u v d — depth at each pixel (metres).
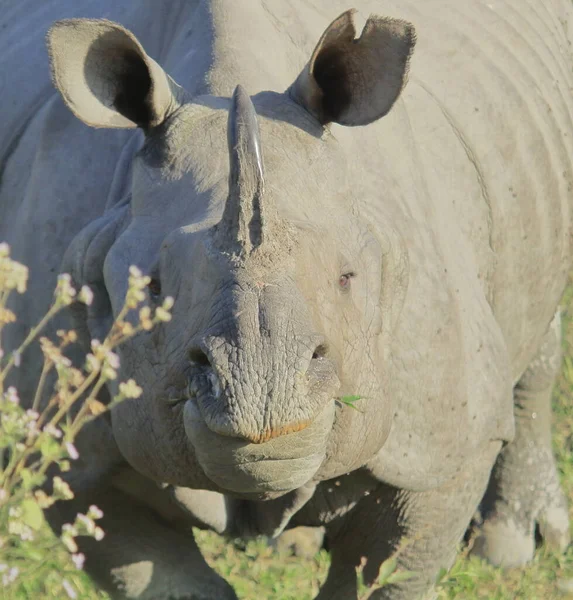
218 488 16.12
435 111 22.83
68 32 16.17
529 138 24.91
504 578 27.58
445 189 22.28
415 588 21.23
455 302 20.48
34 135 22.14
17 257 20.80
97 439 19.16
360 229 16.50
